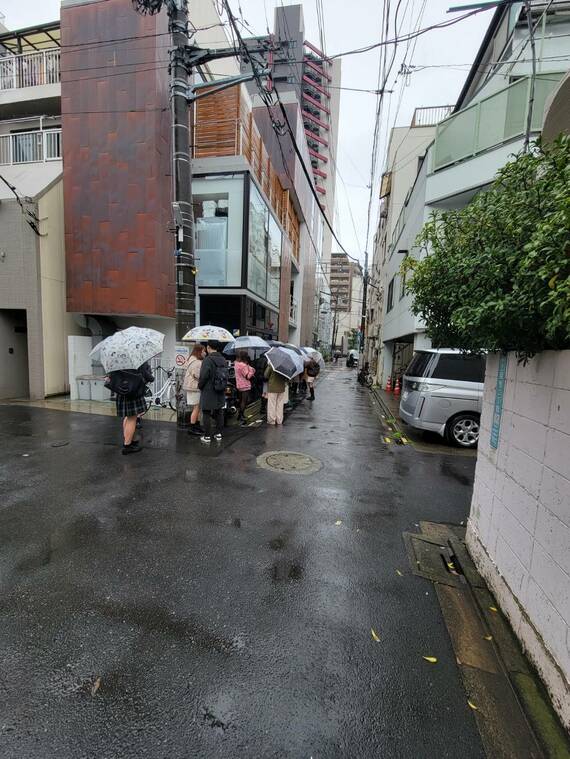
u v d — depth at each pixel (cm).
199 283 1083
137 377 546
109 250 955
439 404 677
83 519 355
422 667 201
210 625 226
